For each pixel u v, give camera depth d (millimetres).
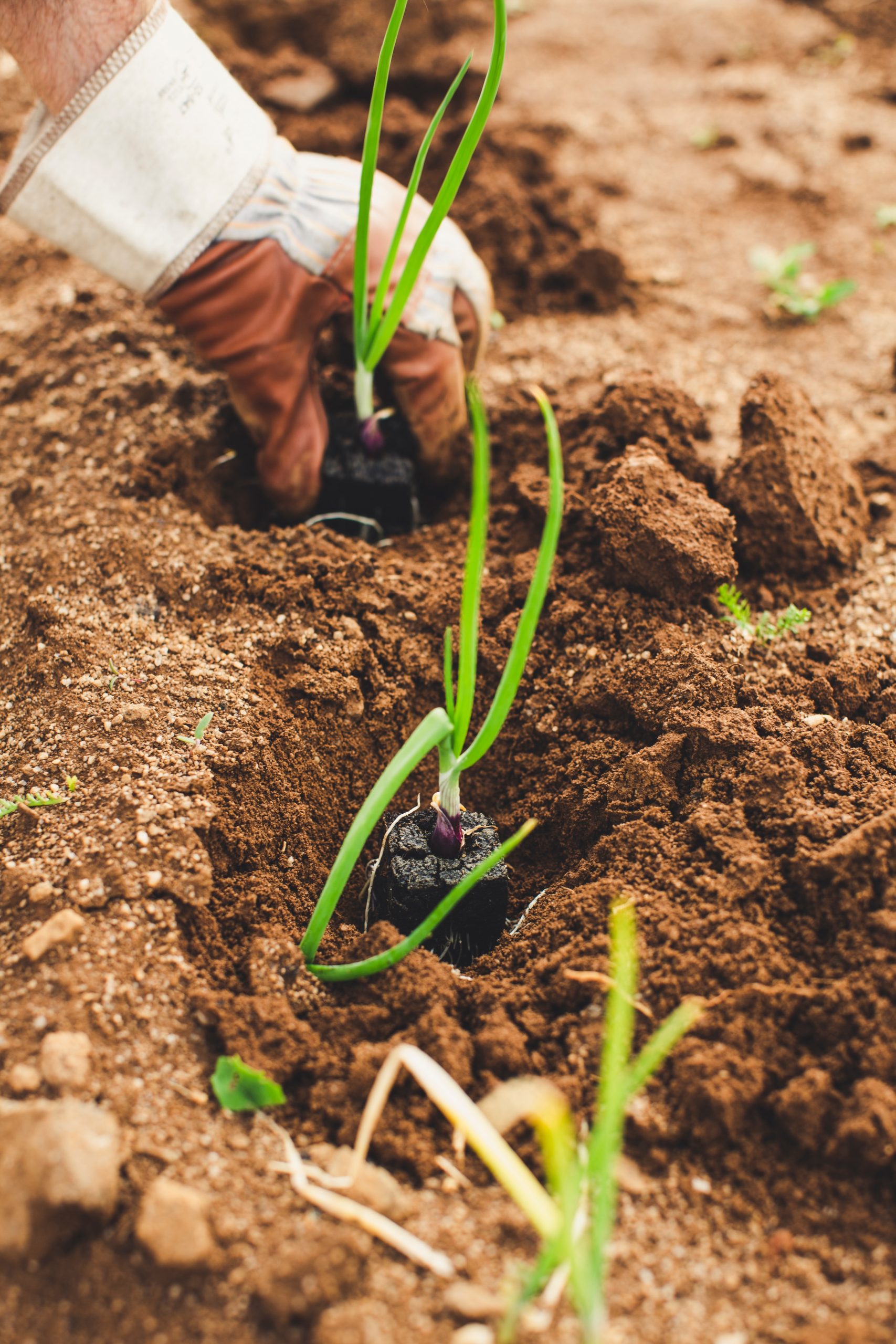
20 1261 692
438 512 939
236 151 822
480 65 1184
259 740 812
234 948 771
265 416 874
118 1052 732
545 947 771
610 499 859
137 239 824
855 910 753
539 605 723
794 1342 689
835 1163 721
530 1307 691
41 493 906
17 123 1136
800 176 1147
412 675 852
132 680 826
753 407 886
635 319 1032
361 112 1160
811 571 888
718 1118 721
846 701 833
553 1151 682
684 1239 709
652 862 778
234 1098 726
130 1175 707
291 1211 707
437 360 879
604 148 1167
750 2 1392
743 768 793
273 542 884
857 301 1052
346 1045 745
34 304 1004
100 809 784
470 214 1042
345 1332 681
